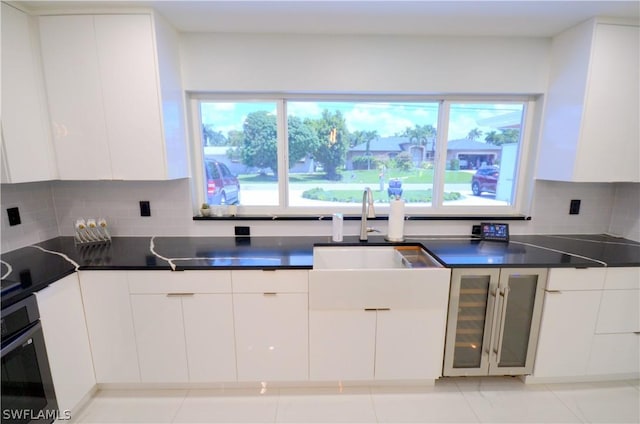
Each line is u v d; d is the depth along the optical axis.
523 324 1.79
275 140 2.21
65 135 1.73
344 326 1.70
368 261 2.08
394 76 2.02
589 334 1.75
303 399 1.76
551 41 1.99
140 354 1.71
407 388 1.84
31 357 1.32
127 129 1.74
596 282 1.69
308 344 1.72
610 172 1.87
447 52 2.00
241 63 1.99
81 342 1.62
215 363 1.74
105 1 1.57
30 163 1.63
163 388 1.82
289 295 1.66
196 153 2.19
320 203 2.31
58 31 1.64
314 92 2.07
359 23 1.82
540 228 2.27
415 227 2.27
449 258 1.74
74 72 1.68
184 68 1.98
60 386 1.48
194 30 1.92
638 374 1.86
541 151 2.12
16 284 1.34
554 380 1.87
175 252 1.85
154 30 1.65
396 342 1.73
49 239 2.06
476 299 1.75
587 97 1.77
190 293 1.64
